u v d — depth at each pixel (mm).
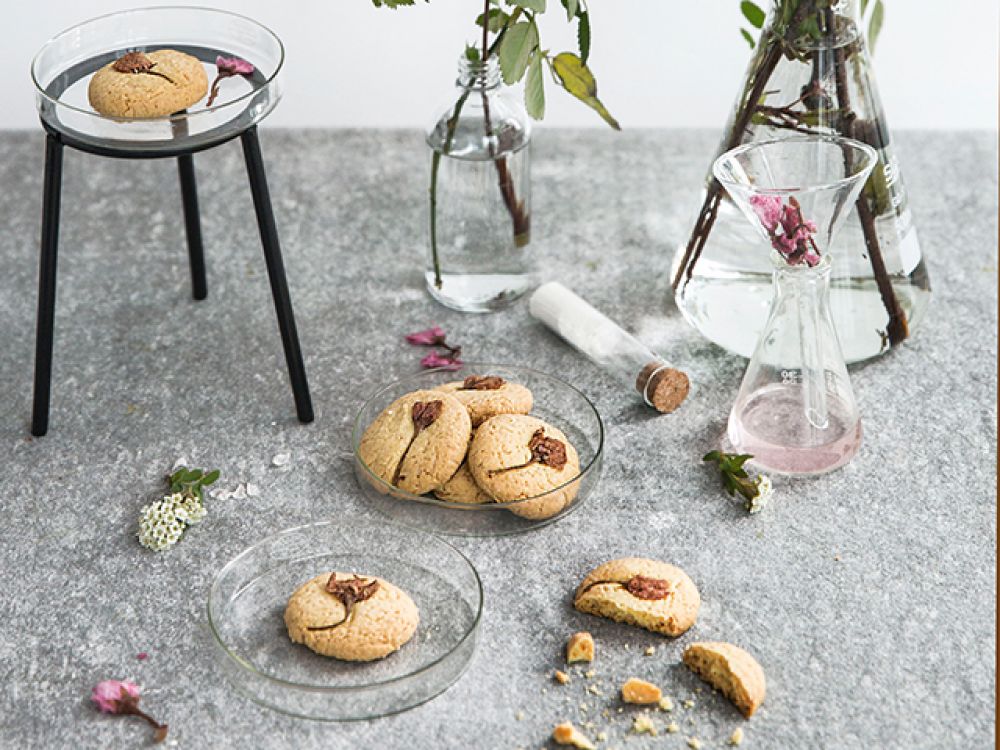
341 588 709
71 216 973
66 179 1009
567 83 804
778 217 729
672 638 713
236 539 761
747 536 757
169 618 726
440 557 738
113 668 706
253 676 693
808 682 697
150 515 756
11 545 758
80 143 745
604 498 776
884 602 728
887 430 810
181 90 749
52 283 782
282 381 847
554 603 729
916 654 708
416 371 850
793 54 765
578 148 1048
